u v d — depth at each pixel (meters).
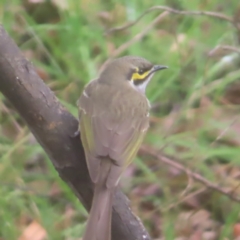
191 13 10.56
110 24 12.60
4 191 10.15
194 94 11.43
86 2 12.73
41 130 5.68
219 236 10.58
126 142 6.71
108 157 6.32
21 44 12.14
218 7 13.35
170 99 11.96
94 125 6.77
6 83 5.46
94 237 5.39
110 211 5.61
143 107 7.30
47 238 10.02
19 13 12.13
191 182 9.88
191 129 11.45
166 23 12.60
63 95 11.33
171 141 10.92
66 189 10.16
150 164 11.12
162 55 12.02
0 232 9.76
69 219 10.39
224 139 11.47
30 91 5.52
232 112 11.89
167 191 10.73
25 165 11.06
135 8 12.68
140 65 7.86
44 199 10.43
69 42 11.91
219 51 12.09
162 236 10.47
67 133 5.74
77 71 11.54
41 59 12.19
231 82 12.52
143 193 10.99
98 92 7.30
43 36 12.12
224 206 10.84
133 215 5.80
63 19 12.45
